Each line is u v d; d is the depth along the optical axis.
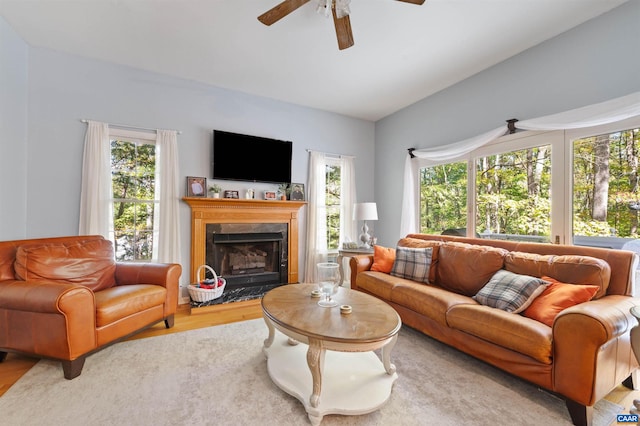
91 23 2.49
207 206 3.58
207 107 3.67
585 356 1.42
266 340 2.12
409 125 4.32
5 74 2.51
